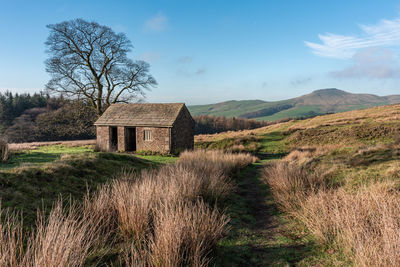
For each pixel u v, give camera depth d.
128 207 4.80
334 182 8.04
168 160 16.41
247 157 17.59
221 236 4.66
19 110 71.19
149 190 5.65
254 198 8.02
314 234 4.55
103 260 3.56
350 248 3.64
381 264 2.95
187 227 4.00
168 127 20.75
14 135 52.94
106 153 11.97
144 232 4.23
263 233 5.14
